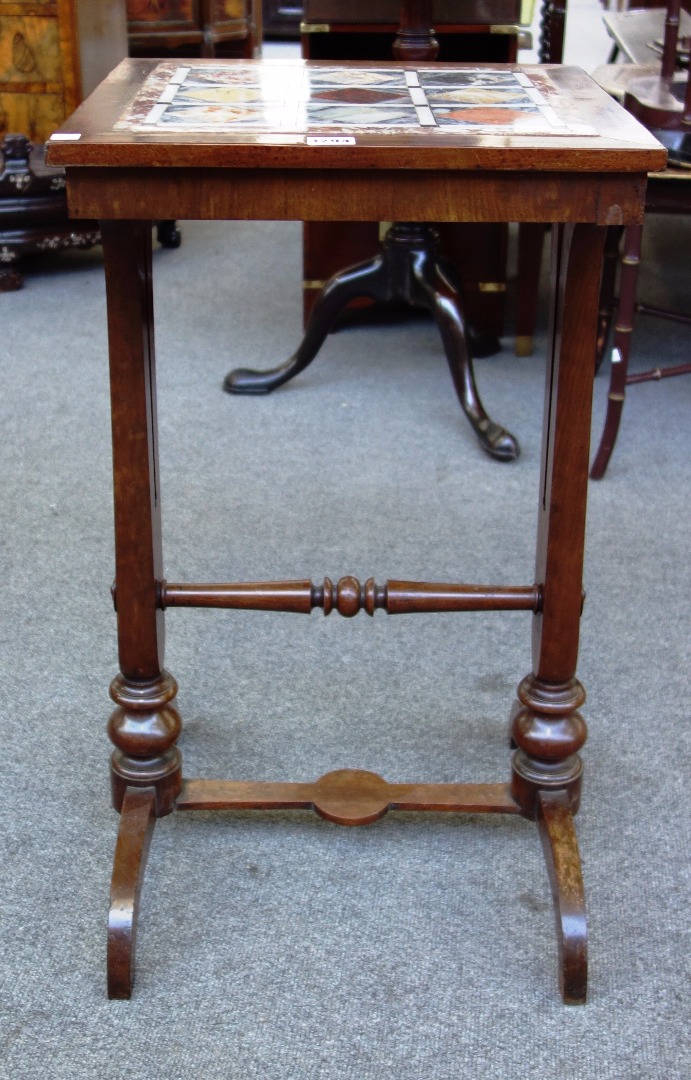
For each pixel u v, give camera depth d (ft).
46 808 4.92
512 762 4.68
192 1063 3.79
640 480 7.93
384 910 4.44
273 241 13.34
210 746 5.30
